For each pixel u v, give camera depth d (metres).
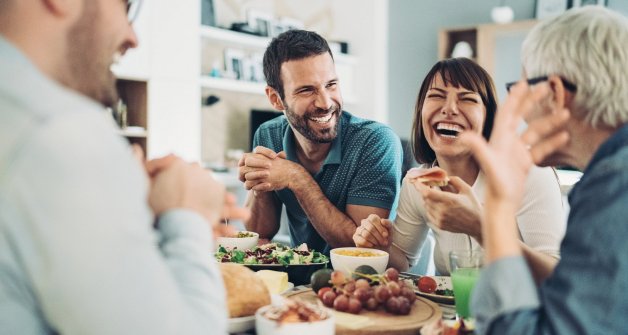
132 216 0.56
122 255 0.54
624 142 0.74
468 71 1.61
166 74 4.18
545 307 0.71
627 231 0.67
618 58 0.78
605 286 0.66
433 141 1.68
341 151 1.95
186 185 0.70
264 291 1.09
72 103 0.57
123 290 0.53
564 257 0.72
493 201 0.78
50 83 0.58
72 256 0.52
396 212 1.81
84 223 0.52
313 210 1.82
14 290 0.56
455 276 1.14
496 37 5.00
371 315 1.10
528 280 0.74
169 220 0.68
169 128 4.22
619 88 0.78
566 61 0.81
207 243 0.68
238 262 1.44
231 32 4.71
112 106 0.73
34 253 0.53
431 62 5.53
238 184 4.71
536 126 0.82
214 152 4.92
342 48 5.80
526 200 1.49
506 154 0.78
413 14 5.61
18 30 0.62
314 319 0.96
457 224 1.23
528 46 0.87
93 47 0.66
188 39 4.29
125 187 0.56
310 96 1.84
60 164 0.52
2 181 0.52
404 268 1.73
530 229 1.49
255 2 5.24
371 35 5.76
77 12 0.63
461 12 5.33
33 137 0.53
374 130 1.94
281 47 1.87
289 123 2.04
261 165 1.82
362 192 1.87
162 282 0.57
